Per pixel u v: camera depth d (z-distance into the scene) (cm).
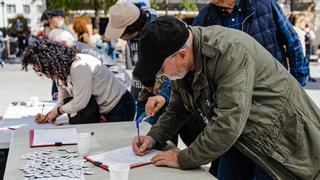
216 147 150
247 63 150
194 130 208
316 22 1468
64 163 168
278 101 157
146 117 249
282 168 161
